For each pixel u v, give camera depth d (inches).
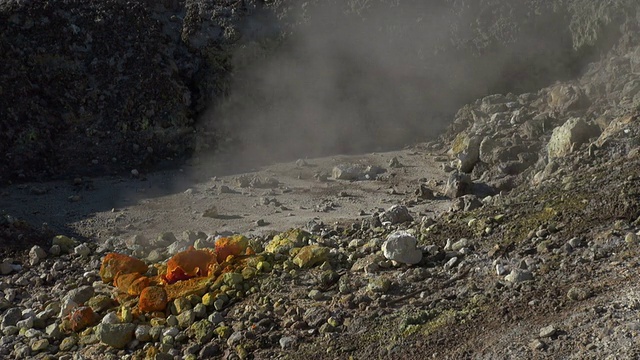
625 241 379.2
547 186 478.6
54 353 426.3
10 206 646.5
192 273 446.9
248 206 628.1
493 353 332.2
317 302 403.9
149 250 535.5
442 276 401.4
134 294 446.9
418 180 661.9
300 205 621.9
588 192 433.7
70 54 765.3
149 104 761.6
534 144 650.8
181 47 800.3
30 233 569.6
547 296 357.7
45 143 733.3
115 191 679.1
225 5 816.3
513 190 561.6
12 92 740.7
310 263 434.6
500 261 395.9
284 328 391.5
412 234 456.8
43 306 467.8
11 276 517.0
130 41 782.5
